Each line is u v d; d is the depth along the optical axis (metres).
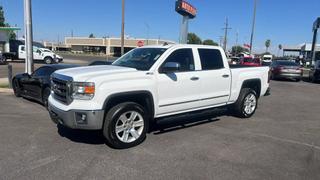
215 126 7.83
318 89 18.39
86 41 118.00
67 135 6.69
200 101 7.32
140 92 6.09
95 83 5.55
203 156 5.66
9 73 13.24
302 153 6.02
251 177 4.85
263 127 7.93
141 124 6.18
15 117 8.30
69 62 41.59
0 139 6.38
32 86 10.18
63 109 5.75
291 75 23.83
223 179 4.75
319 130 7.84
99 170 4.95
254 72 8.94
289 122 8.64
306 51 59.00
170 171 4.98
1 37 36.00
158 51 6.84
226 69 8.01
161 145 6.20
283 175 4.97
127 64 6.84
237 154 5.82
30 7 13.27
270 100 12.89
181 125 7.78
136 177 4.73
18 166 5.04
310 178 4.89
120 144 5.86
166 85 6.53
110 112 5.77
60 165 5.11
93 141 6.33
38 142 6.23
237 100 8.65
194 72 7.13
